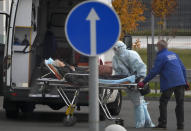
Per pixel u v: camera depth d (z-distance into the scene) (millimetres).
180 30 94750
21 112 33688
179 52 87188
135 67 27406
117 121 27266
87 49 15102
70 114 27875
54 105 30953
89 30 15102
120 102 33000
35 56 30234
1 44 41844
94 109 14461
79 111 34875
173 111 36094
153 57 48188
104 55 30016
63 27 33031
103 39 15117
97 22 15109
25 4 29688
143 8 55656
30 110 32469
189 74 49375
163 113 26469
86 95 27891
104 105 28016
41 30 32688
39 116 31641
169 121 30328
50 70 27109
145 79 26312
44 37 32812
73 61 31203
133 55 27344
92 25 15102
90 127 14477
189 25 97000
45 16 32906
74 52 31266
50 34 32938
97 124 14477
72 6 33000
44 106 37469
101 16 15109
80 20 15102
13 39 29250
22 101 29266
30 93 28172
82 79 26984
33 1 30156
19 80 29453
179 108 26625
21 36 29922
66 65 27844
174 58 26625
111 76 26906
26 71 29516
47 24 33000
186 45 90250
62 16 33094
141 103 27156
